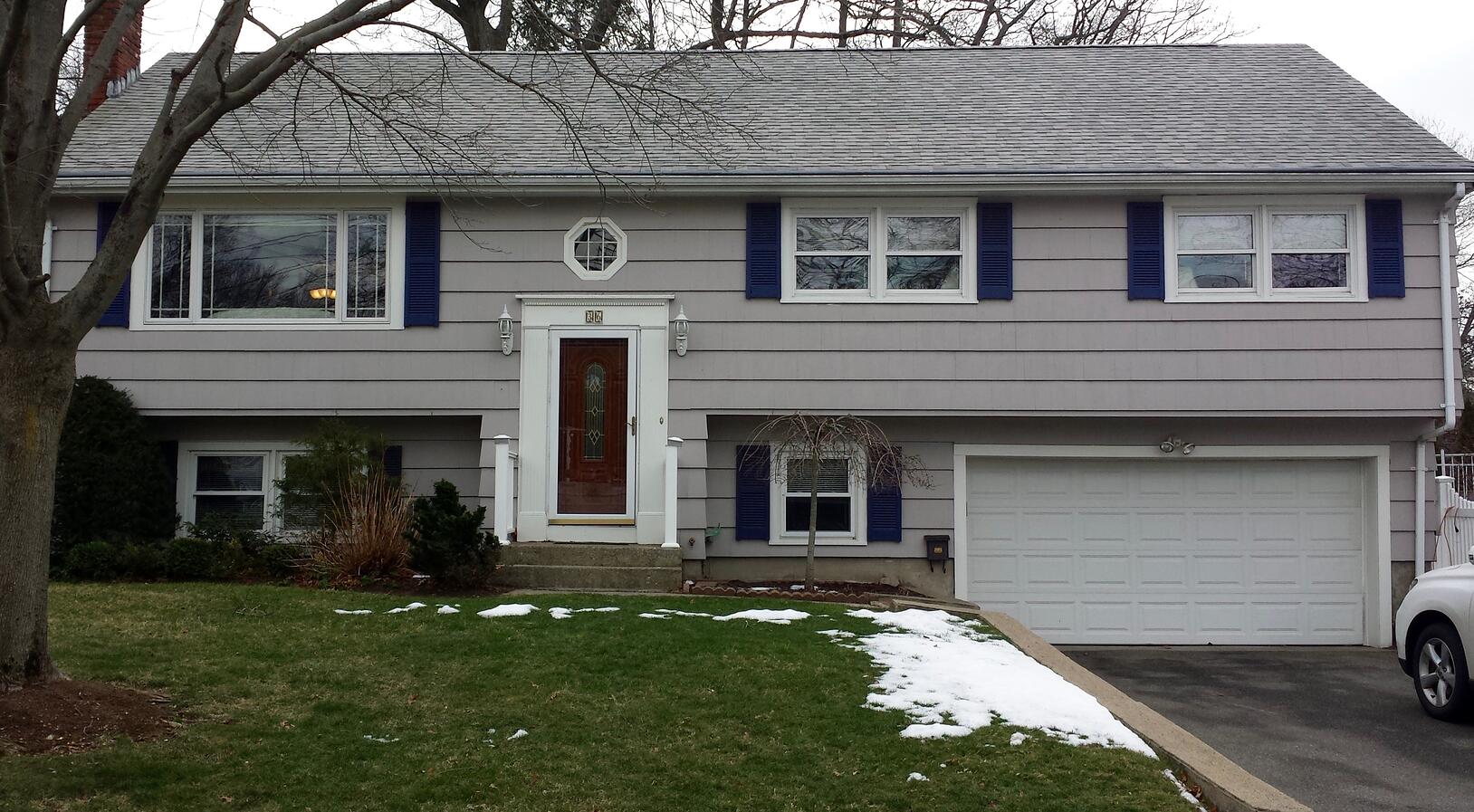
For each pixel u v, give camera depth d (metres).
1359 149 12.41
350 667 7.31
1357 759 7.30
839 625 9.02
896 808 5.29
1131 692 9.91
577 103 13.85
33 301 6.12
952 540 12.48
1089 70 14.78
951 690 7.09
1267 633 12.67
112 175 11.84
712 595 10.66
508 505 11.49
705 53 12.48
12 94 6.33
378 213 12.44
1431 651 8.40
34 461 6.19
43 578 6.28
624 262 12.30
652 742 6.04
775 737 6.17
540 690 6.90
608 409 12.22
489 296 12.30
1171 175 11.81
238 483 12.71
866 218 12.40
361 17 7.26
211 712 6.30
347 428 11.86
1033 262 12.24
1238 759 7.34
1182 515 12.77
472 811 5.10
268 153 11.91
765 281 12.23
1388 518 12.43
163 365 12.20
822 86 14.37
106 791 5.05
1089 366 12.13
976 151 12.51
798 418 11.77
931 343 12.20
